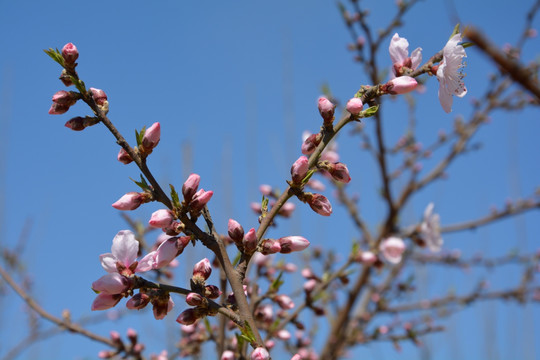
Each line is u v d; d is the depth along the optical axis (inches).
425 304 57.0
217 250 27.9
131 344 36.9
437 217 47.8
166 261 27.8
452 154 56.0
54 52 28.5
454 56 29.0
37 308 36.4
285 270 37.0
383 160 51.7
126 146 28.2
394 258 44.8
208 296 28.1
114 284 27.5
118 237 28.2
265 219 28.5
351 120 28.8
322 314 36.2
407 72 29.6
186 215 27.8
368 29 47.8
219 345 33.9
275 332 35.7
